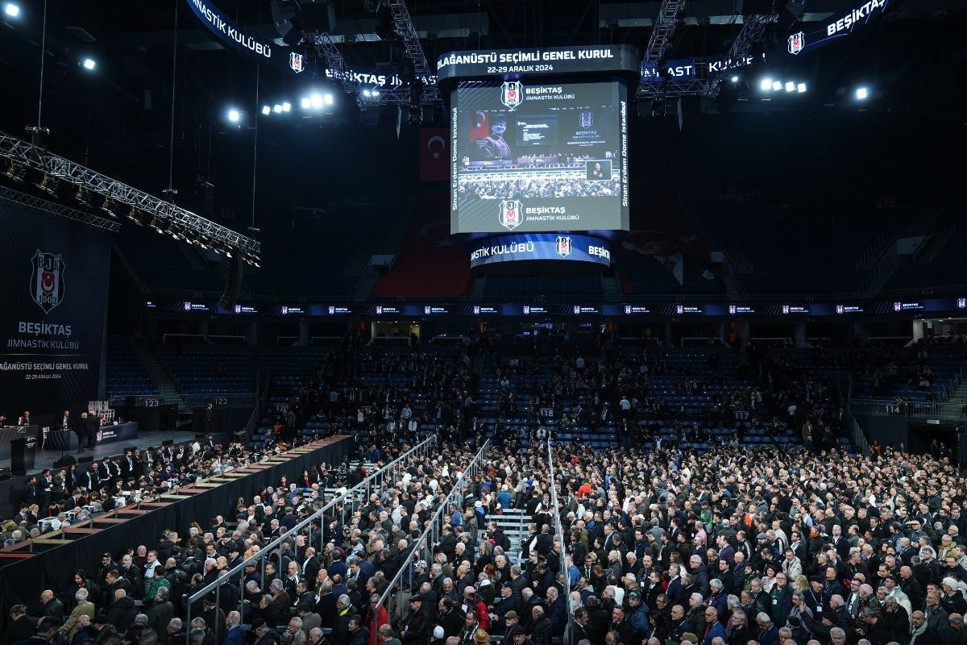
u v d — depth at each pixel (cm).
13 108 3912
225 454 2931
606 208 2866
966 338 4194
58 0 3328
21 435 2669
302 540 1543
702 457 2906
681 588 1267
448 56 2948
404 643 1202
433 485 2088
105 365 3569
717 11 3148
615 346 4597
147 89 4138
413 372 4362
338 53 3231
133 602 1234
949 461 3130
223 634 1266
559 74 2908
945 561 1298
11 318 2902
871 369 4153
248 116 3844
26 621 1181
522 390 4200
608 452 2947
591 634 1136
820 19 3306
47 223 3105
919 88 3788
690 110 3394
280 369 4575
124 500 1966
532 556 1452
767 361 4244
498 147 2920
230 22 2862
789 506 1856
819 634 1078
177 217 2597
